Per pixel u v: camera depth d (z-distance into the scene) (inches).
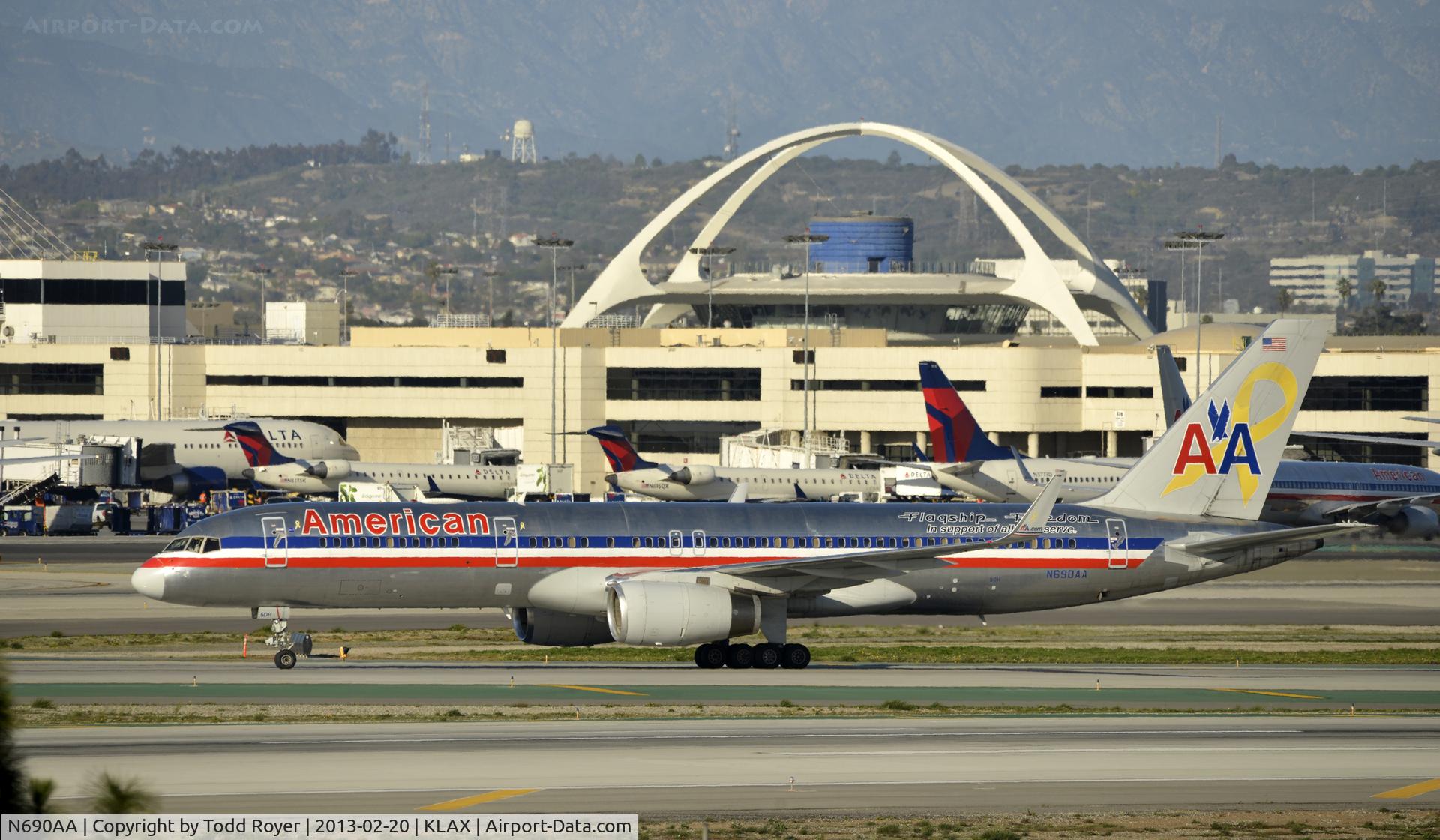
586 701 7598.4
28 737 6402.6
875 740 6688.0
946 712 7445.9
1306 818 5536.4
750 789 5713.6
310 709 7219.5
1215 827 5374.0
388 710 7214.6
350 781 5669.3
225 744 6314.0
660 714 7224.4
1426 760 6505.9
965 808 5551.2
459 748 6304.1
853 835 5157.5
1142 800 5738.2
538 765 6008.9
